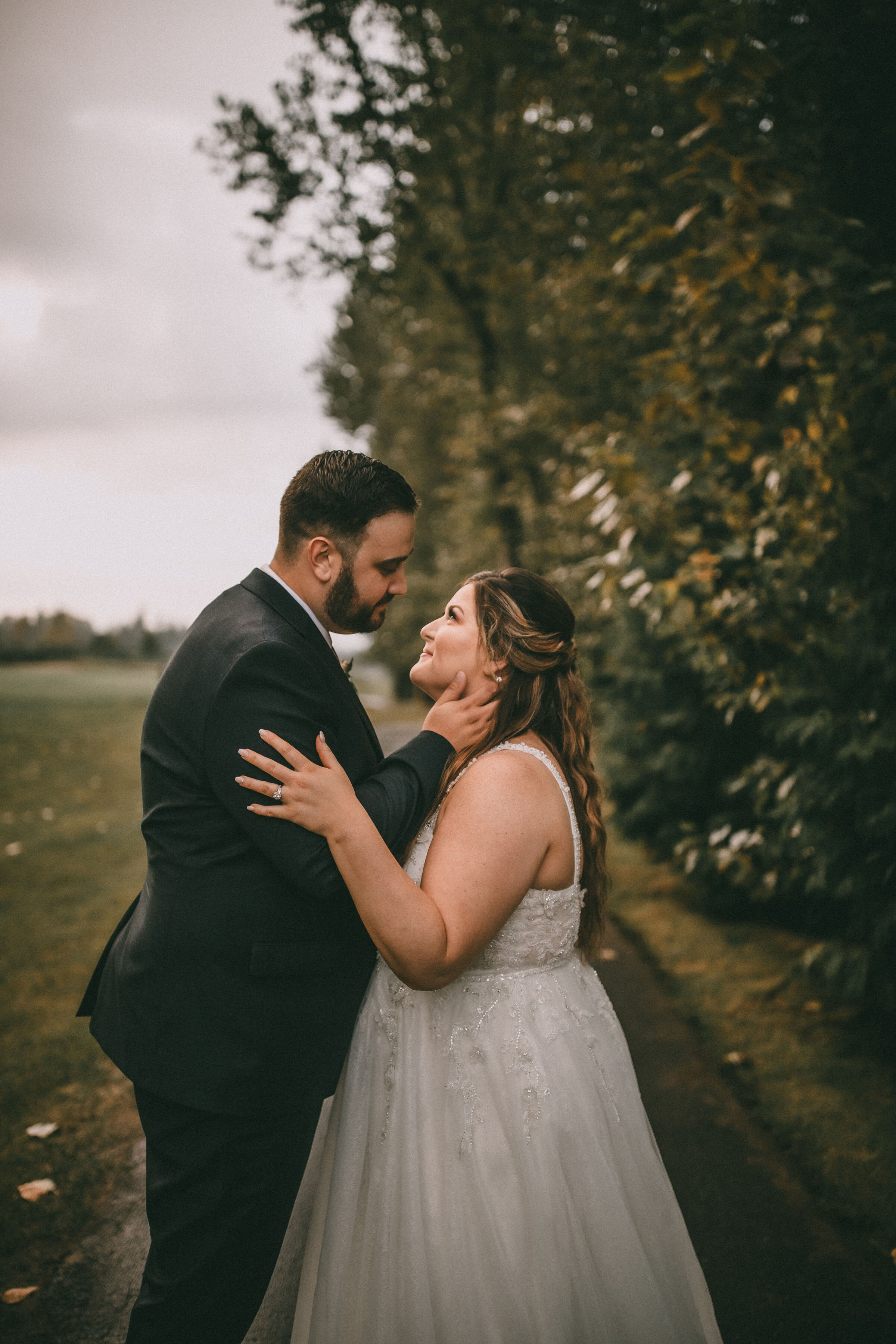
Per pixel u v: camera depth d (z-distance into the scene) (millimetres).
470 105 9289
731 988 4336
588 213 7633
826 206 3449
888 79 3152
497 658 1810
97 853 7441
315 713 1724
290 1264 2404
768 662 3525
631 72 6012
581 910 1914
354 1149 1736
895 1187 2697
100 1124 3189
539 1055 1646
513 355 11594
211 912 1684
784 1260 2432
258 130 9641
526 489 11438
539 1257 1538
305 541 1815
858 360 2967
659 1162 1823
